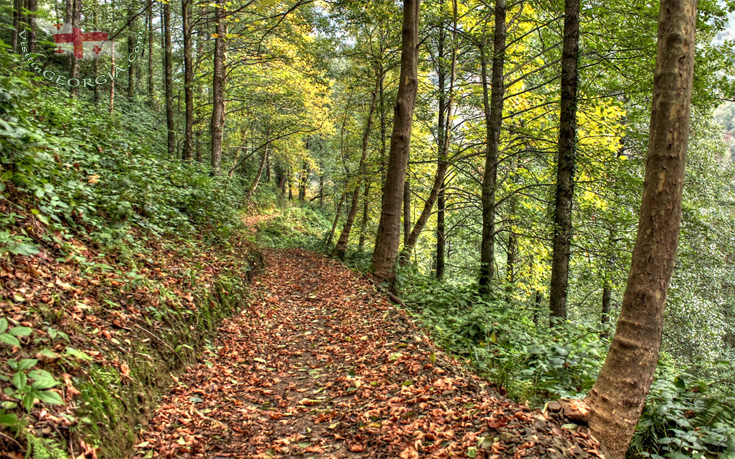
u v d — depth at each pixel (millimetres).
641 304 3555
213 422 3887
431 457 3031
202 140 21953
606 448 3434
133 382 3559
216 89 15742
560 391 4293
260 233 21828
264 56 16266
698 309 15648
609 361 3674
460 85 14352
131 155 8305
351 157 22188
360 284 9531
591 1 9766
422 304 8609
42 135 4887
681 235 11914
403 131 9688
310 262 15492
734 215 17031
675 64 3514
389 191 9766
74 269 4141
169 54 14781
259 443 3637
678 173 3504
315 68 16625
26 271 3512
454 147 15805
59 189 4910
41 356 2807
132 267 5031
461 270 18234
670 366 5879
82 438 2629
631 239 11336
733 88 8977
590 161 10516
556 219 9070
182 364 4633
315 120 20969
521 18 12812
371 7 13219
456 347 6137
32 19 14148
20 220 4016
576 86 8891
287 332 7098
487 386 4332
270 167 38281
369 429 3580
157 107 25766
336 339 6465
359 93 18406
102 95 19359
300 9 14961
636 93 10328
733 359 18234
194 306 5621
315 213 38719
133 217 6523
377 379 4625
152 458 3141
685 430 3812
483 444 3057
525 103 14078
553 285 8977
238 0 15117
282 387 4961
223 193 12789
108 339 3619
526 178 14633
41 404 2557
